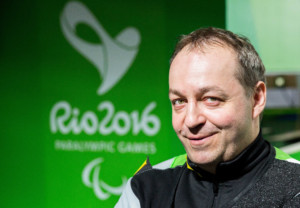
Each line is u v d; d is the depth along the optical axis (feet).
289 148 6.35
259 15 5.84
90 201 7.98
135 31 7.14
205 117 2.45
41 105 8.66
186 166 2.89
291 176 2.47
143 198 2.85
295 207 2.31
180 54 2.53
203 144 2.48
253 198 2.46
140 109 7.20
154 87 6.99
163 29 6.74
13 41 9.05
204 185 2.68
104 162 7.73
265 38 5.89
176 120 2.57
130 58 7.26
